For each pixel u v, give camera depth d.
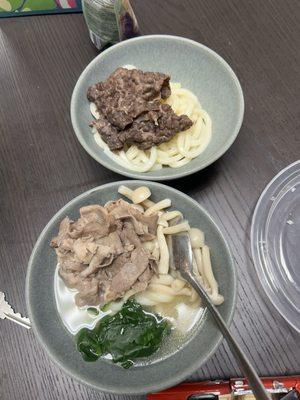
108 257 0.23
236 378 0.22
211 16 0.33
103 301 0.23
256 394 0.16
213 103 0.29
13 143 0.29
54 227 0.23
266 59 0.32
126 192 0.24
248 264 0.25
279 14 0.33
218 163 0.28
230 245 0.26
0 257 0.26
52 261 0.23
